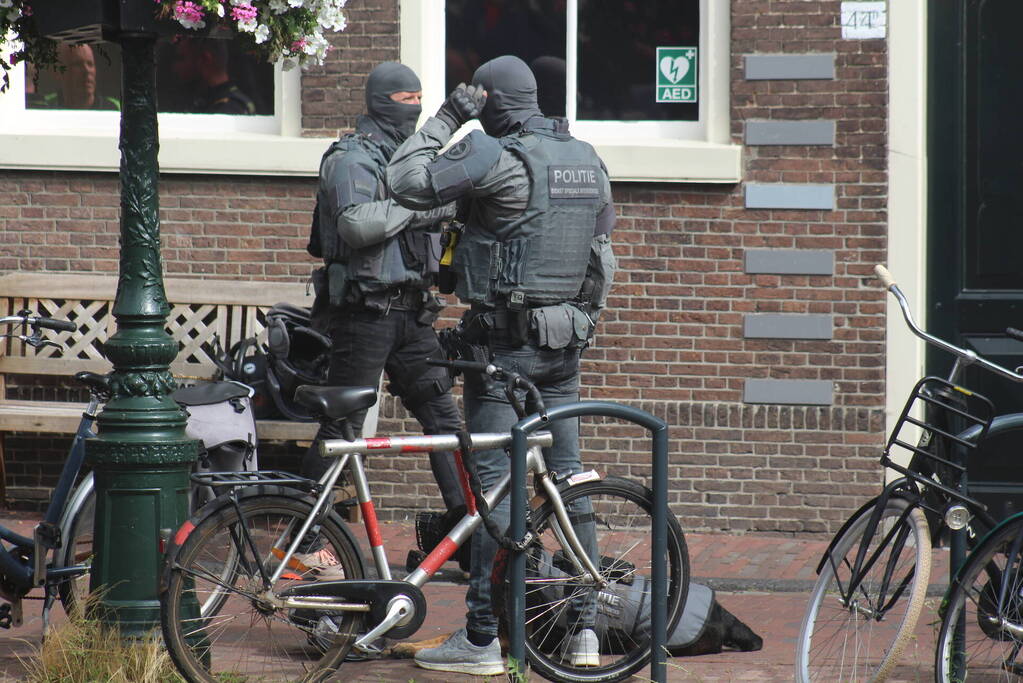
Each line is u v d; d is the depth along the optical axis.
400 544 26.16
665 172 27.52
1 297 28.98
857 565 16.23
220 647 16.28
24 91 29.47
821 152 27.39
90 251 29.00
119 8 16.25
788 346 27.66
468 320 18.08
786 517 27.69
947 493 15.94
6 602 20.53
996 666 16.14
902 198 27.17
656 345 27.95
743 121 27.58
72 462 18.67
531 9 28.72
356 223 21.00
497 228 17.45
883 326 27.39
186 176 28.62
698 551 26.39
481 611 17.69
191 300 28.52
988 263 27.28
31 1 16.58
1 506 28.92
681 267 27.83
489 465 17.38
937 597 22.48
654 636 16.42
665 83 28.52
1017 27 26.97
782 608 22.27
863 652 16.23
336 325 22.69
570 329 17.67
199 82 29.25
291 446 28.75
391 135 22.19
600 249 18.45
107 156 28.59
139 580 16.84
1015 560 15.65
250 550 16.12
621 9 28.55
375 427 28.14
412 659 18.55
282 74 28.61
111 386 17.09
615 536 17.53
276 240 28.64
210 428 21.38
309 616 16.36
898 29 27.00
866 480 27.52
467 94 17.84
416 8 28.12
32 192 28.94
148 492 16.88
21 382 29.20
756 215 27.61
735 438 27.78
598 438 28.20
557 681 17.17
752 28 27.47
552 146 17.56
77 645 16.61
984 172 27.22
